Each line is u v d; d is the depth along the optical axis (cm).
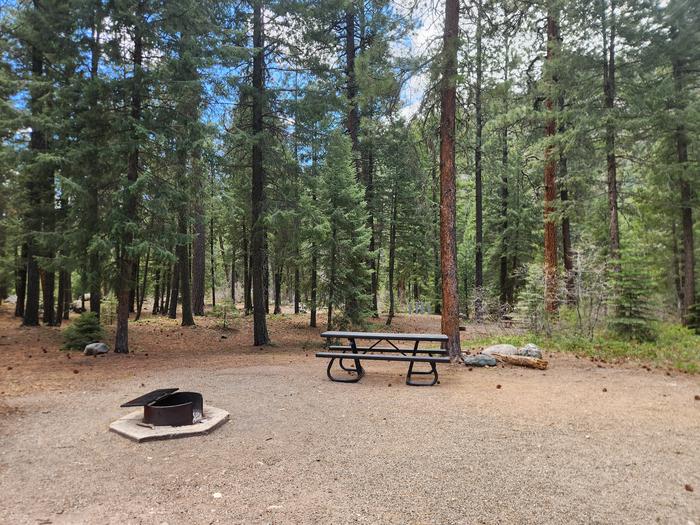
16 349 1084
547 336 1155
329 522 281
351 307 1554
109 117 977
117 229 948
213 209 1709
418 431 462
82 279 992
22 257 1587
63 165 973
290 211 1225
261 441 434
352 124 1852
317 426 482
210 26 1048
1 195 1353
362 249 1540
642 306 1069
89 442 433
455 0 890
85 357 998
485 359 858
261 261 1353
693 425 475
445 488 329
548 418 505
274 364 941
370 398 607
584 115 1253
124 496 319
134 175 1019
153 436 436
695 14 1188
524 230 2272
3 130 1175
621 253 1195
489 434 451
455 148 984
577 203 1432
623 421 491
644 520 281
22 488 333
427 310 3161
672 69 1321
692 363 830
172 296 2019
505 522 280
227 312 1869
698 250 2075
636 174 1641
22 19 1172
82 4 915
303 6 1217
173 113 1016
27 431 465
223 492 324
